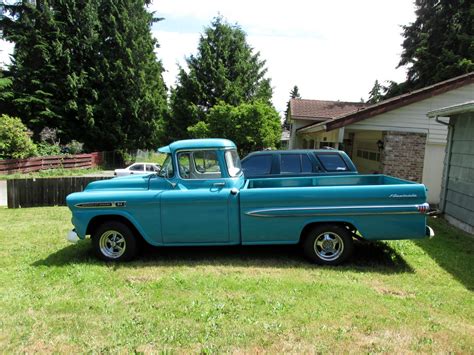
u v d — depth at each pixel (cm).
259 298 414
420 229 516
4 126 2241
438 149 1188
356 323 358
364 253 600
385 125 1174
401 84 2433
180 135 3161
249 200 534
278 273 500
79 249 635
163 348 315
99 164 2966
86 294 431
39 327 352
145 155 3700
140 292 436
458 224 841
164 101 3488
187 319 366
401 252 606
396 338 331
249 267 527
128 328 349
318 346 318
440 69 2084
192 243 550
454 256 591
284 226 536
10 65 3100
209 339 329
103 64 3103
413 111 1166
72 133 3162
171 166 575
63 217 1012
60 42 3039
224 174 565
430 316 377
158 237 550
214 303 402
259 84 3516
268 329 345
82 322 360
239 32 3338
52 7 3088
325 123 1148
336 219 528
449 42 2125
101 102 3133
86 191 589
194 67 3234
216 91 3192
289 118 2770
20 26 3062
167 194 542
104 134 3152
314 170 828
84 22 3094
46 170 2416
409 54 2447
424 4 2377
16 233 767
